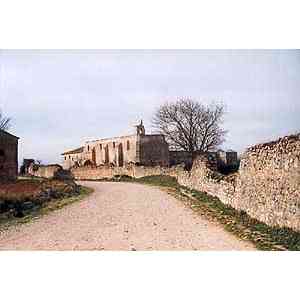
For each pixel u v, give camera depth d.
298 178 12.82
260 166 15.51
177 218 17.39
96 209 20.14
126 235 14.77
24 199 20.19
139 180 39.53
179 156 35.25
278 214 13.96
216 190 21.39
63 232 15.34
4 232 15.52
